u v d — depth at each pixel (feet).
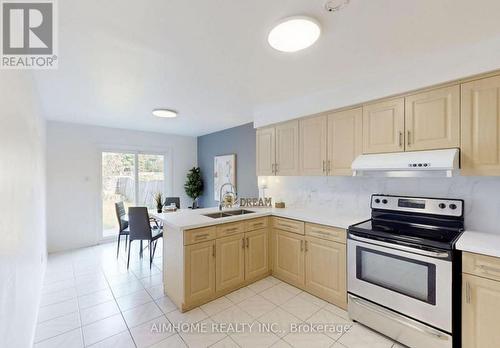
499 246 5.14
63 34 5.16
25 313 5.24
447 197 7.07
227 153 16.02
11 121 4.37
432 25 4.97
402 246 6.06
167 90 8.73
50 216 13.28
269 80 7.86
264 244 9.91
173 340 6.31
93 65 6.66
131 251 13.52
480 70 5.62
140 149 16.47
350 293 7.20
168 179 17.81
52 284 9.45
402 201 7.68
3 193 3.68
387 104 7.27
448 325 5.40
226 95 9.34
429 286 5.65
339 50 5.97
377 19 4.74
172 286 8.21
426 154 6.31
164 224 8.84
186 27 4.96
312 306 7.88
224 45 5.69
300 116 9.67
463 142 5.93
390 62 6.64
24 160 5.56
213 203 17.30
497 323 4.93
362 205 8.90
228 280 8.66
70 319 7.20
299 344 6.18
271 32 5.06
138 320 7.15
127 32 5.13
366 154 7.72
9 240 3.99
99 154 14.84
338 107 8.42
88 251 13.43
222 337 6.43
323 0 4.18
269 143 11.11
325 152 8.91
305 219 8.72
